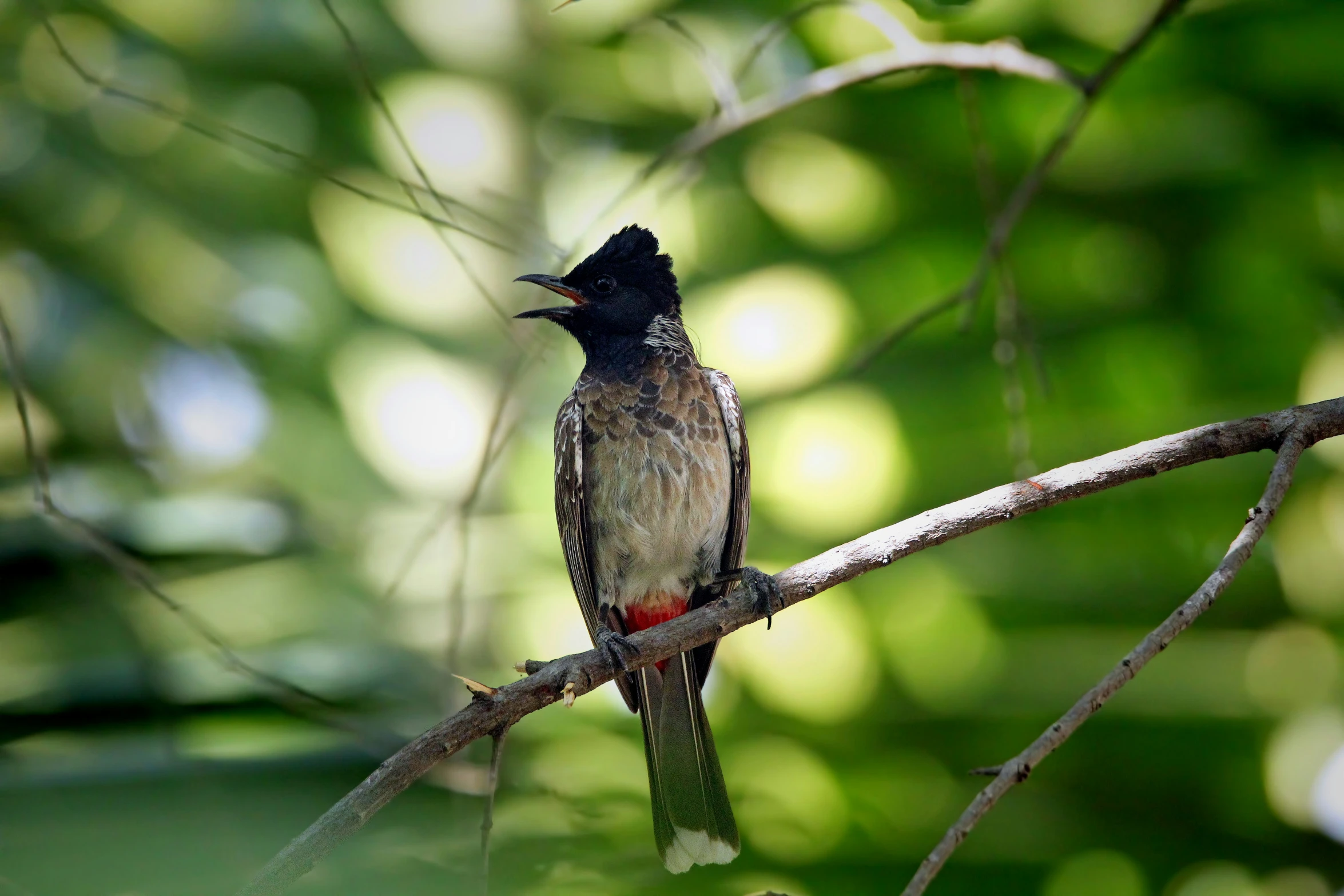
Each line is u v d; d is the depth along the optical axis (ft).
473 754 28.09
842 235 43.14
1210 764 37.96
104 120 44.34
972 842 34.76
